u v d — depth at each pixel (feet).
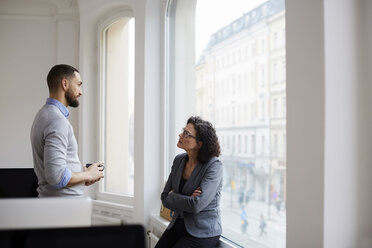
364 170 5.75
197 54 11.57
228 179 9.57
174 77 13.06
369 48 5.80
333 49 5.61
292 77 6.19
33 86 17.85
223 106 9.85
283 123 7.15
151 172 13.16
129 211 14.32
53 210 3.64
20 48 17.76
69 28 17.92
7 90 17.62
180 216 8.93
